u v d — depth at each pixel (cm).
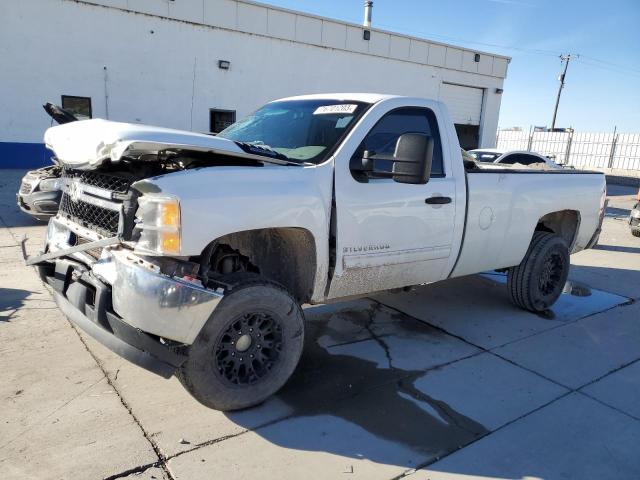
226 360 305
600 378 390
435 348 435
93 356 382
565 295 605
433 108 413
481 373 390
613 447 302
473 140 2723
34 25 1559
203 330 288
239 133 427
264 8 1928
